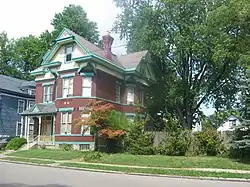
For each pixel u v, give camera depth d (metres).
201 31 29.27
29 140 32.81
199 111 39.69
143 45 34.59
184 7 32.25
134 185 11.52
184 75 35.53
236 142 19.77
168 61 37.00
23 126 41.25
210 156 23.34
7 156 24.86
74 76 29.67
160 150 24.88
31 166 19.11
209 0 30.88
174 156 23.33
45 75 35.41
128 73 33.12
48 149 28.78
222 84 36.28
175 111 37.28
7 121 40.09
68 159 22.28
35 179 12.74
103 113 25.36
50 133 33.00
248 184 12.75
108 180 12.90
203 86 35.22
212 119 48.69
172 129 25.23
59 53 31.59
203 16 31.61
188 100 35.56
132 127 26.25
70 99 29.34
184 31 32.03
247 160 20.45
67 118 29.45
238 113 21.84
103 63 29.80
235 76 35.28
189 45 31.53
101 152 25.66
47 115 31.88
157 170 16.30
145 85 35.53
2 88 39.66
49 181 12.17
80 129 28.23
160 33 34.09
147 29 33.75
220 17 24.28
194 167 18.22
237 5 22.38
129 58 36.09
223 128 47.44
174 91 34.69
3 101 39.88
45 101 34.88
